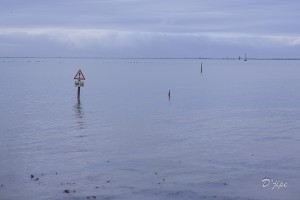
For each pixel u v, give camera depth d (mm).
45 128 29844
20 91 61688
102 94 57406
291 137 26641
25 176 18141
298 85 78250
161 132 28500
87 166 19734
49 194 15820
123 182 17281
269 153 22188
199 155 21797
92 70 161000
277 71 156875
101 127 30484
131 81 88500
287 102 48250
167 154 22062
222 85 77625
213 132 28531
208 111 39938
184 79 97500
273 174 18328
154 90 64750
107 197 15461
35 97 52656
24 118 34625
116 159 21016
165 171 18859
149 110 40438
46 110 40000
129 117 35625
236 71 154000
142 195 15688
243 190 16266
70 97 52938
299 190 16281
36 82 84562
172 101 48781
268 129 29734
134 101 48594
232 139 26031
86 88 68500
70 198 15336
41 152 22484
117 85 76062
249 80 94938
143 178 17828
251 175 18203
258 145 24234
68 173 18594
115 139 26016
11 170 19031
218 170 18984
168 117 35750
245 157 21312
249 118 35281
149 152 22562
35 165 19891
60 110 40062
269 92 62188
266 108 42531
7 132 28094
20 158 21172
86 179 17719
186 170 19000
